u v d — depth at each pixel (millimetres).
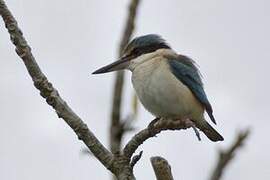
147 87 9492
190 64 10188
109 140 8570
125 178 5688
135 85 9672
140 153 5719
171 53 10305
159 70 9516
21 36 5941
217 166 5531
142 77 9570
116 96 8820
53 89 5906
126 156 5777
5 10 5898
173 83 9438
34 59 5926
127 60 10391
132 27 10336
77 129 5805
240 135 5625
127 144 5828
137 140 5809
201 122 10195
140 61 10008
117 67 10398
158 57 9930
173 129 6738
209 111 10203
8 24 5930
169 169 5230
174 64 9766
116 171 5734
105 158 5766
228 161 5531
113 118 8656
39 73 5898
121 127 8594
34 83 5891
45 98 5887
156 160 5242
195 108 9758
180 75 9773
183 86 9539
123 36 10391
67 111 5863
